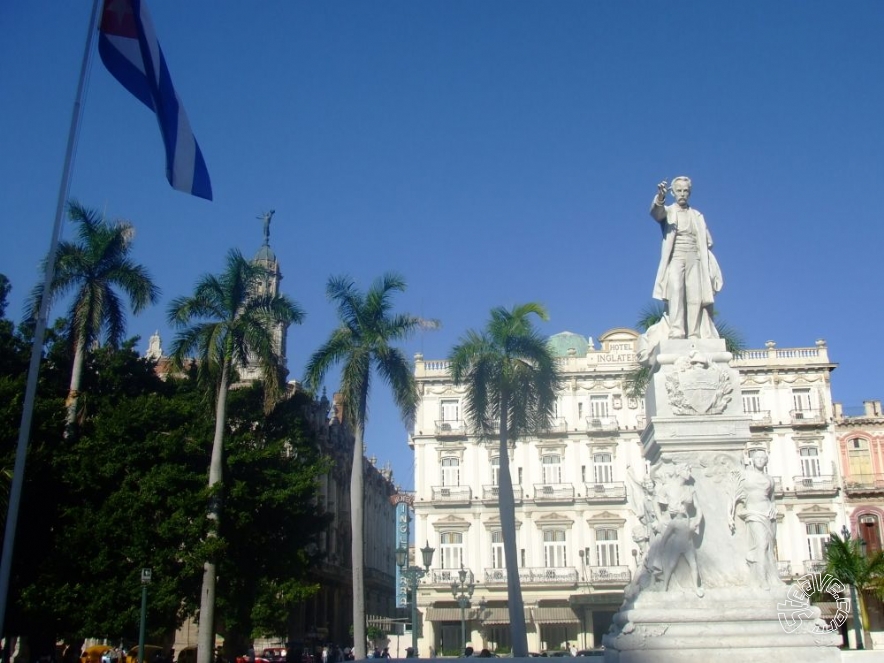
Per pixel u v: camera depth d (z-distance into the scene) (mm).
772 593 12086
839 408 60250
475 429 35219
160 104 15516
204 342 33750
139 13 15523
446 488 59062
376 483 84750
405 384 32906
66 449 33156
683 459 13141
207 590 31594
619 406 60156
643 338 14781
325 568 63531
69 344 35406
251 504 35156
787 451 58656
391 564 92438
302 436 39625
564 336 66812
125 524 32281
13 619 30156
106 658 38031
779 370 59969
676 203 14945
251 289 35938
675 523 12406
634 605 12211
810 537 57062
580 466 59250
